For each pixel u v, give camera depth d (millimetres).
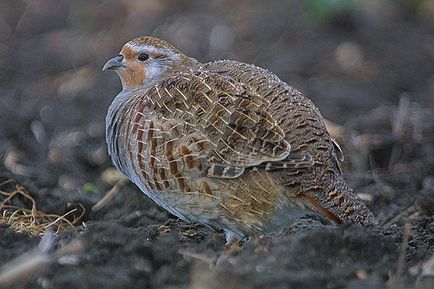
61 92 19000
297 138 10250
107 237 9562
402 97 17125
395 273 9164
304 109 10516
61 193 13133
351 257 9422
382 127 16172
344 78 18641
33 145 16797
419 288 8758
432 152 15258
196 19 20922
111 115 11477
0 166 15281
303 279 8617
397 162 15188
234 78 10812
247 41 20000
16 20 22172
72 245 9430
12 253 9844
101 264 9352
